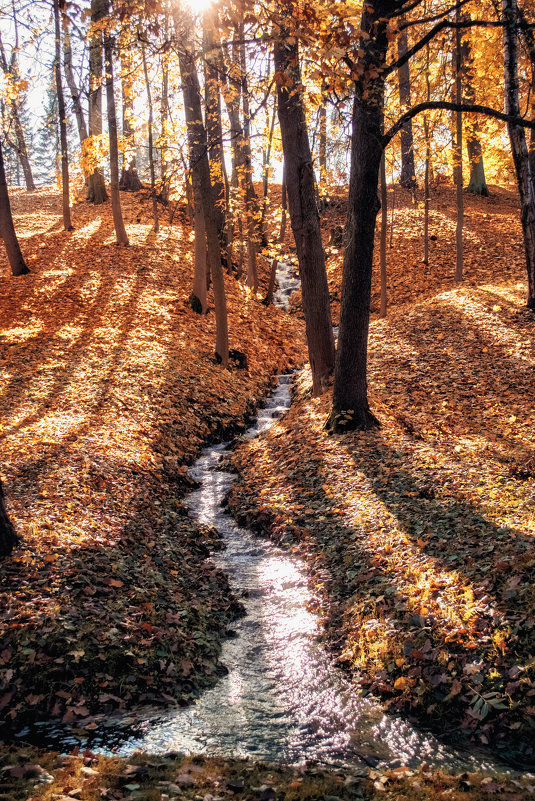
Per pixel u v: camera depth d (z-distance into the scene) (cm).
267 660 611
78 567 668
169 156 1545
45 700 494
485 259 2338
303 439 1200
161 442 1222
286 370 1947
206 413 1437
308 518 916
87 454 1028
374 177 1011
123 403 1291
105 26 585
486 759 438
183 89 1462
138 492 980
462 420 1146
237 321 2069
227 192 1930
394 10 809
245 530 968
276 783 397
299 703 532
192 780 387
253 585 783
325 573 762
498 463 920
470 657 525
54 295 1903
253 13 527
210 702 534
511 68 1398
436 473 920
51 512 793
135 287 2028
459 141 1892
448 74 1891
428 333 1630
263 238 2511
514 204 3045
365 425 1152
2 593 584
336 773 419
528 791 386
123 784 375
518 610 551
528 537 666
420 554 709
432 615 588
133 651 564
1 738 450
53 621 561
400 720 498
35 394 1271
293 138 1325
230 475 1198
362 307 1112
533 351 1372
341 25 520
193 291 1988
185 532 920
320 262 1399
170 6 595
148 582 703
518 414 1121
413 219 2864
